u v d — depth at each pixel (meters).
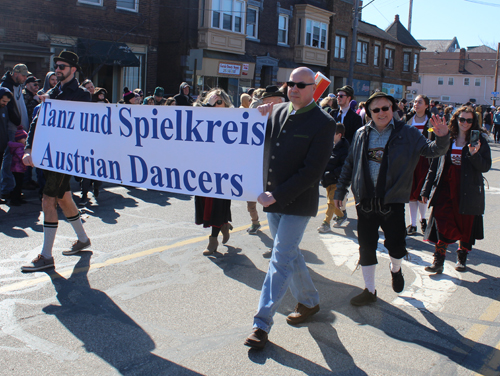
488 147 4.64
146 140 3.87
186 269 4.70
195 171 3.64
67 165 4.37
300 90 3.14
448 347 3.34
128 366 2.94
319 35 28.05
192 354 3.11
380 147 3.74
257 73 24.09
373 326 3.61
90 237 5.63
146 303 3.86
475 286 4.53
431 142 3.54
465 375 2.99
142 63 19.50
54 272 4.46
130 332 3.37
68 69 4.48
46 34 16.03
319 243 5.78
